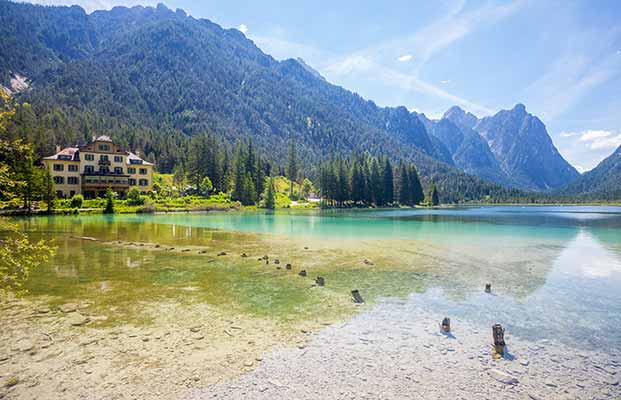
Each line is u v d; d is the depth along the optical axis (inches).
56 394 315.3
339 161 4781.0
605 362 382.0
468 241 1333.7
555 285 691.4
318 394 319.0
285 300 587.2
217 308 543.2
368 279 735.1
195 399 309.7
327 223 2241.6
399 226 2023.9
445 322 462.6
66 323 474.9
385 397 315.9
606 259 962.1
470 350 408.5
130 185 3922.2
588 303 580.1
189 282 700.0
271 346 413.1
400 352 401.7
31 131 3846.0
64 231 1622.8
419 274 781.9
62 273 770.8
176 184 4714.6
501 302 583.8
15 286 659.4
